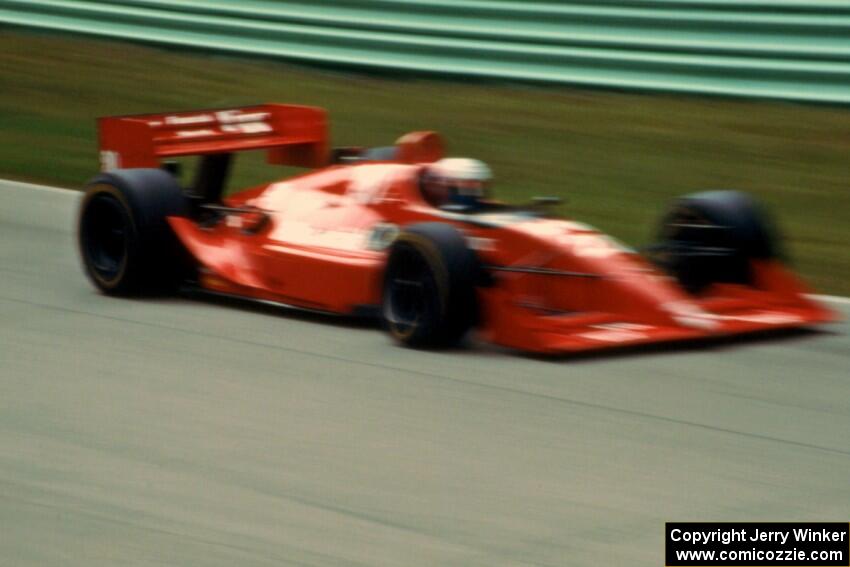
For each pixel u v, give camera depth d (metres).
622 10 53.97
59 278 32.31
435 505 17.61
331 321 28.55
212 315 28.78
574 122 53.28
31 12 69.06
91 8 67.19
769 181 46.47
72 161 50.59
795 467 19.53
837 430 21.47
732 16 51.59
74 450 19.48
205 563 15.66
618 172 47.94
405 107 56.00
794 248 39.31
